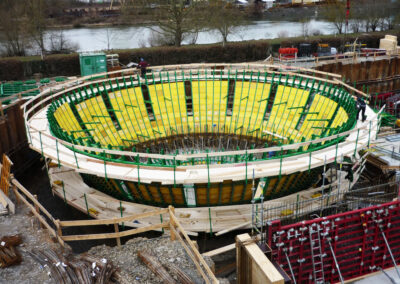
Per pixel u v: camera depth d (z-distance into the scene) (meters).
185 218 22.03
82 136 32.59
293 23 95.88
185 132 37.47
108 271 14.41
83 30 91.19
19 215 18.41
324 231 17.03
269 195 23.77
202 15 64.38
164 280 14.09
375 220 17.69
